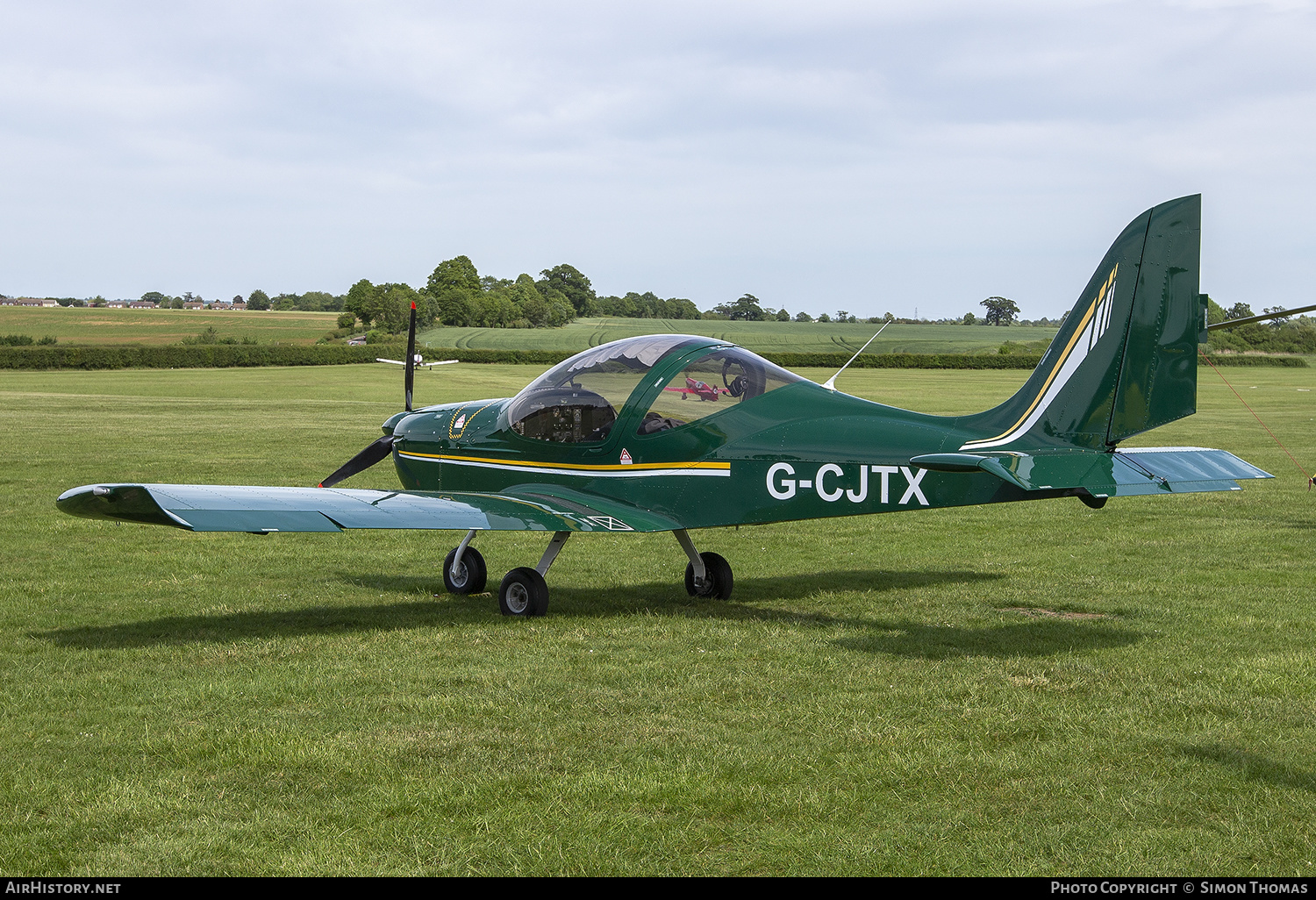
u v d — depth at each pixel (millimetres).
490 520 7582
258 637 7336
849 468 7555
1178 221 6906
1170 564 10641
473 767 4785
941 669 6430
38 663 6566
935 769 4770
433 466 9617
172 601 8586
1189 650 6945
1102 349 7105
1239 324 6766
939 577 9984
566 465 8695
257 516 6762
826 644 7105
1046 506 15227
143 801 4387
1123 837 4102
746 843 4070
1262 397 46594
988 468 6473
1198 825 4215
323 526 6859
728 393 8109
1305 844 4031
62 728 5305
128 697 5840
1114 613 8242
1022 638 7328
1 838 4062
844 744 5102
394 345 90125
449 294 134500
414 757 4902
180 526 6441
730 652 6887
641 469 8328
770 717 5508
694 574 8938
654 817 4281
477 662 6637
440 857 3936
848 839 4090
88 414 31625
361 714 5543
